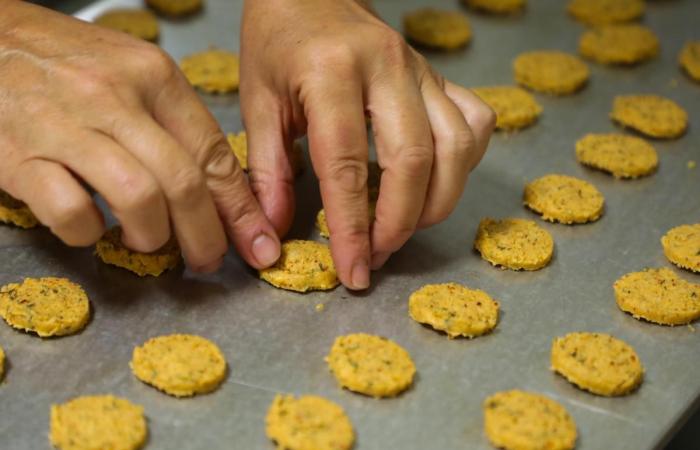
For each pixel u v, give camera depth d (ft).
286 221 1.84
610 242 1.92
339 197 1.71
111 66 1.70
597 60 2.42
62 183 1.62
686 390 1.65
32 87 1.67
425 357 1.69
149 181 1.61
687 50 2.42
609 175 2.09
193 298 1.77
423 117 1.73
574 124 2.22
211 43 2.39
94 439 1.52
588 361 1.65
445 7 2.57
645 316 1.76
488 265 1.86
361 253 1.74
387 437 1.57
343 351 1.66
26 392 1.61
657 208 2.01
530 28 2.53
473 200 2.00
